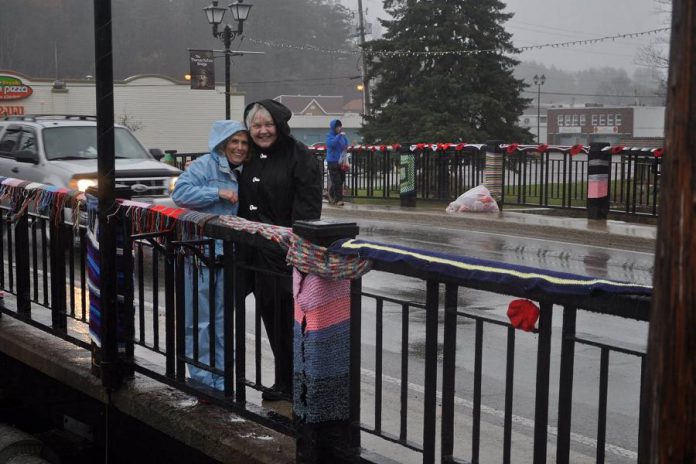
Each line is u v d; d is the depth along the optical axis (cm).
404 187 1944
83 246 514
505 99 3431
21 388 617
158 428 432
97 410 534
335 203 2045
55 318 547
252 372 591
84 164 1282
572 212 1714
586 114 9619
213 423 406
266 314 475
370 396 558
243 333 408
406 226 1688
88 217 491
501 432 491
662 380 174
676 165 169
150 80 5312
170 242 436
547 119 10012
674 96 169
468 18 3419
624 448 476
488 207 1756
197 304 434
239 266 404
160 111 5359
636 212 1608
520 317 282
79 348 546
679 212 169
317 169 485
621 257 1263
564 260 1238
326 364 348
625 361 654
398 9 3484
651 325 178
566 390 277
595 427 511
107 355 468
